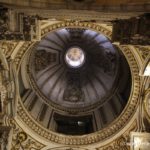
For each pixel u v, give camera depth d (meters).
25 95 20.59
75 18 12.38
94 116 22.72
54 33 24.52
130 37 11.75
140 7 9.95
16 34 11.97
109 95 23.22
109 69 24.11
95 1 9.81
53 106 23.11
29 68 21.55
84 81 25.38
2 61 15.93
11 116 18.05
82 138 19.83
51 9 10.19
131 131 19.05
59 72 25.33
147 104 18.66
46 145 19.53
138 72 18.33
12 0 9.85
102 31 18.11
